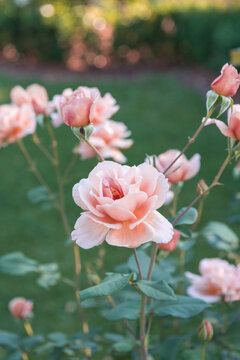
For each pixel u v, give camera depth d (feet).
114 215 3.37
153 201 3.39
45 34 34.06
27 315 7.29
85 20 33.78
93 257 12.48
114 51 34.55
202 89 27.48
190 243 5.73
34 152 19.67
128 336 6.20
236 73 4.07
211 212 14.32
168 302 4.50
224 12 29.09
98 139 6.15
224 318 6.28
